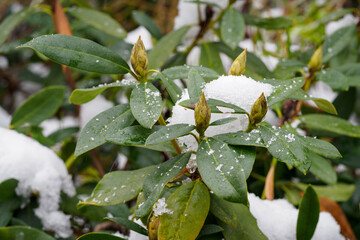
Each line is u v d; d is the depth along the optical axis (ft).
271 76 2.66
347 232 2.43
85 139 1.82
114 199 1.96
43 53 1.80
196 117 1.74
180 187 1.84
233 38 2.53
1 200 2.24
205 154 1.73
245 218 1.93
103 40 3.23
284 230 2.10
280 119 2.47
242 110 1.77
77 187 2.71
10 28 2.77
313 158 2.46
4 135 2.39
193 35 3.11
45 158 2.34
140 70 1.87
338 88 2.40
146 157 2.72
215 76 1.97
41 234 2.06
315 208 2.01
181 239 1.76
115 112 1.88
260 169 2.65
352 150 2.75
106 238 1.89
